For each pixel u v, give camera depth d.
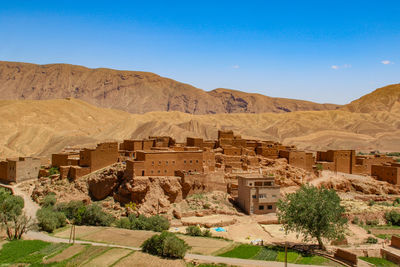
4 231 80.62
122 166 105.00
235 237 82.44
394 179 132.88
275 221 94.31
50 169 113.00
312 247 76.06
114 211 95.31
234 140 129.50
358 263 67.12
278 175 116.69
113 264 64.19
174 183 97.50
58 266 62.94
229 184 106.75
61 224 87.38
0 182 115.75
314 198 74.94
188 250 71.25
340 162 140.75
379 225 104.19
